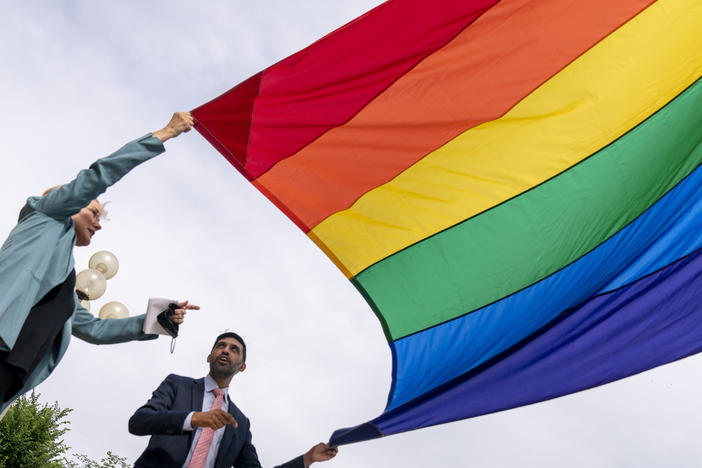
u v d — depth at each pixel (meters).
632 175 4.65
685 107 4.61
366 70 4.26
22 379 3.05
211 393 4.15
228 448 4.04
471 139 4.55
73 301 3.35
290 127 4.37
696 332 4.82
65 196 3.24
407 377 4.65
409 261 4.76
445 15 4.20
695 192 4.91
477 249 4.72
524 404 4.61
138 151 3.46
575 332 4.88
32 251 3.14
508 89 4.43
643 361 4.81
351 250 4.79
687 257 4.98
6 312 2.94
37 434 13.40
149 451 3.82
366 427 4.32
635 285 4.97
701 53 4.54
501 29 4.30
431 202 4.68
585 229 4.71
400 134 4.49
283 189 4.63
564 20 4.35
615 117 4.56
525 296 4.80
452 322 4.77
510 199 4.65
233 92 4.12
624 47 4.46
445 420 4.44
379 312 4.77
